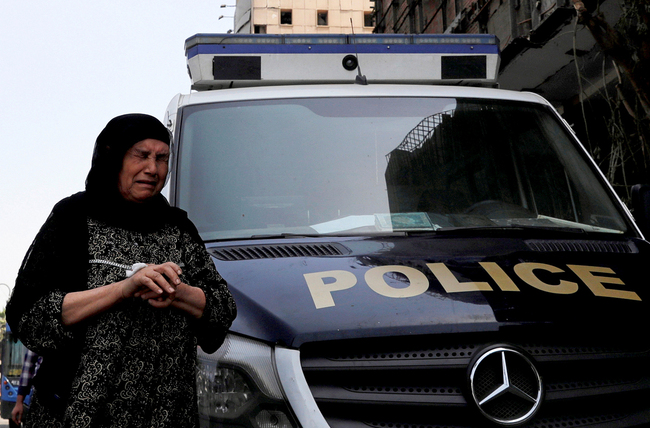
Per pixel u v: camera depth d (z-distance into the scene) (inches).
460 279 115.0
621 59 301.7
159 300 89.8
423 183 152.6
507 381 101.8
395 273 117.2
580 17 301.9
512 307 108.2
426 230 141.3
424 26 842.2
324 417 100.0
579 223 155.2
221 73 183.8
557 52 478.9
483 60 195.5
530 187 159.3
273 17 2100.1
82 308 88.8
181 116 162.7
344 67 189.0
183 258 99.6
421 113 166.1
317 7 2102.6
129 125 94.4
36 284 90.4
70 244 92.8
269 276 119.1
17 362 468.1
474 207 151.2
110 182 95.3
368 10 2122.3
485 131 165.5
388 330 103.8
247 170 151.7
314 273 118.6
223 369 105.7
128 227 96.0
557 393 104.6
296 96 167.2
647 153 377.1
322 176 150.8
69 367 90.6
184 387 95.3
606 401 107.2
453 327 104.6
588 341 110.0
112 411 89.7
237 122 160.7
